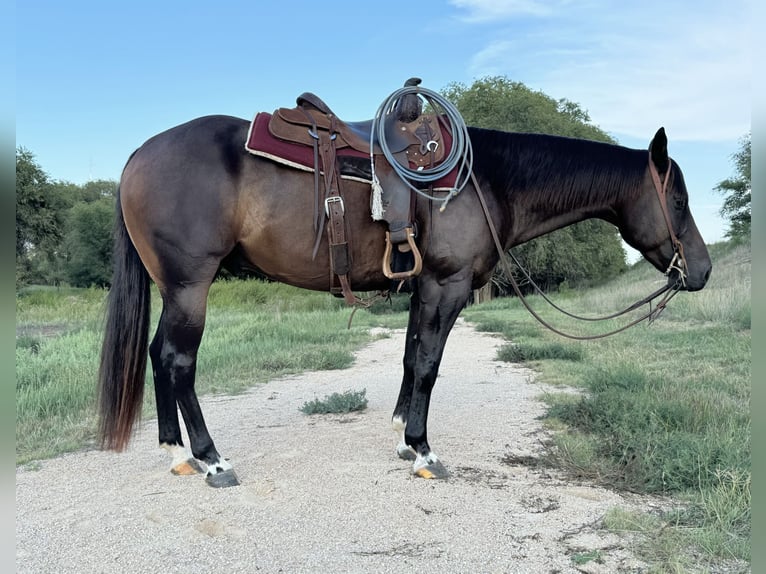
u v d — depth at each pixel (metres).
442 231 3.33
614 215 3.82
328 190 3.17
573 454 3.72
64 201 28.55
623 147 3.80
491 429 4.46
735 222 24.50
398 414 3.84
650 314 3.84
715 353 7.19
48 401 5.30
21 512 3.02
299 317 14.91
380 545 2.61
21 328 12.46
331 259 3.24
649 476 3.30
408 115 3.41
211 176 3.15
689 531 2.65
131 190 3.24
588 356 7.82
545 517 2.88
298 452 3.93
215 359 7.88
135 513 2.98
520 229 3.72
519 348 8.37
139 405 3.41
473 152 3.54
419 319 3.55
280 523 2.83
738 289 10.82
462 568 2.41
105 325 3.43
